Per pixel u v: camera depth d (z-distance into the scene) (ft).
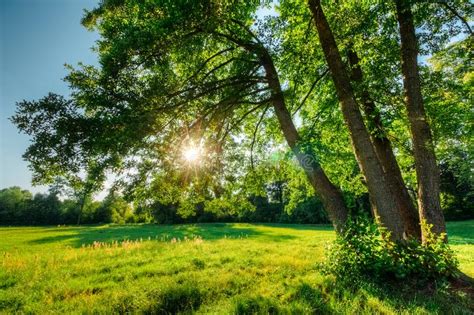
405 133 41.04
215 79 33.24
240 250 51.62
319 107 41.98
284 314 19.53
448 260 21.76
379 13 28.81
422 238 23.97
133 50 23.35
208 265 38.22
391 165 30.40
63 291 28.30
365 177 25.43
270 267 35.06
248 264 37.73
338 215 26.61
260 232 116.26
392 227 23.82
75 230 154.20
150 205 33.09
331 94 38.81
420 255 21.94
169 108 26.94
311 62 34.14
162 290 25.55
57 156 22.36
